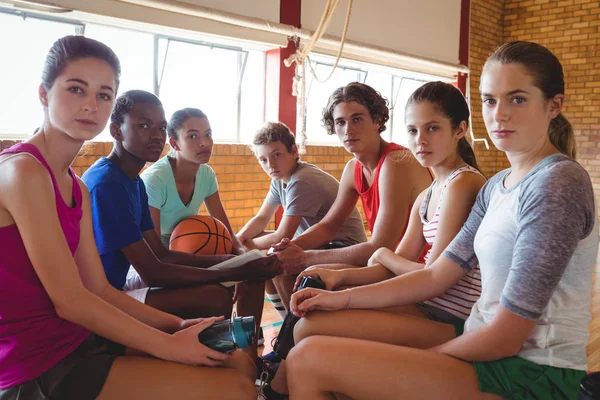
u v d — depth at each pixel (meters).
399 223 1.94
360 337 1.33
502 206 1.14
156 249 1.88
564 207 1.00
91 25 3.82
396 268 1.58
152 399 1.12
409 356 1.09
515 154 1.15
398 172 1.94
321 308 1.37
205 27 3.91
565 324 1.06
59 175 1.23
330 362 1.10
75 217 1.25
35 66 3.66
